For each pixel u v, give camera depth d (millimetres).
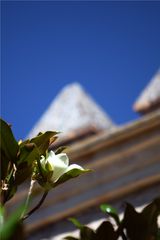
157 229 1754
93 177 4328
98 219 4176
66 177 1587
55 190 4449
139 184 4141
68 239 1902
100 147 4320
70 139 4938
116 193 4219
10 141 1562
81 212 4316
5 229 1090
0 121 1558
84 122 5020
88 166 4348
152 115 4137
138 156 4207
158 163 4105
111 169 4289
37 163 1592
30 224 4457
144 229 1754
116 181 4246
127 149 4238
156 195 4043
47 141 1609
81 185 4363
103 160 4316
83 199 4320
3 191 1549
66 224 4336
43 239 4371
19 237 1104
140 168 4184
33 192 3879
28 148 1562
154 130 4152
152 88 4844
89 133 4930
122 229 1766
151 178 4102
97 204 4266
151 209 1763
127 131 4211
